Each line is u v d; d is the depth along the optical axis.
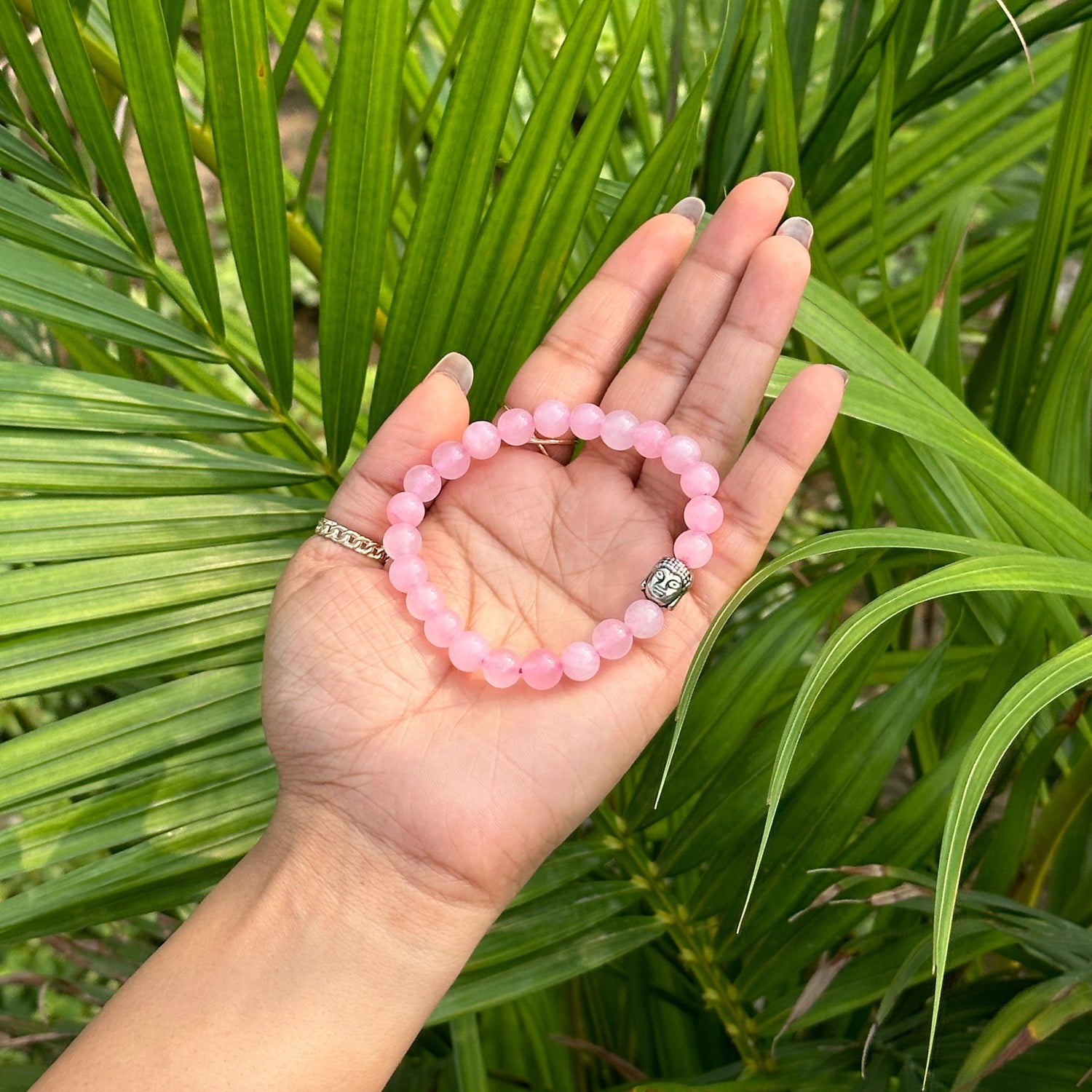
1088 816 0.30
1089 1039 0.23
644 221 0.26
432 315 0.25
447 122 0.22
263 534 0.25
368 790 0.23
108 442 0.24
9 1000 0.47
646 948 0.33
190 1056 0.20
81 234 0.25
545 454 0.27
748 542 0.24
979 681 0.31
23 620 0.22
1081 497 0.28
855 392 0.23
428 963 0.22
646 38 0.22
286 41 0.26
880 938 0.27
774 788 0.17
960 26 0.32
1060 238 0.29
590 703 0.24
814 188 0.33
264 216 0.23
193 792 0.23
